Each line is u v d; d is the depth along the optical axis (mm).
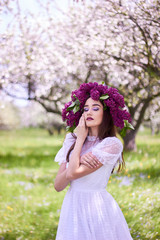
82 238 2174
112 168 2494
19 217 5352
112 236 2209
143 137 20266
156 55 4742
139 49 5086
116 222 2285
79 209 2252
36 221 5164
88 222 2221
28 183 7941
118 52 5898
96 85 2396
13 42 8133
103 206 2277
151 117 9242
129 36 5273
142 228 3963
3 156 12992
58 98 11562
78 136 2301
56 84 10906
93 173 2279
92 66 8117
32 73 8516
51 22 8016
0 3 6992
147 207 4570
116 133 2500
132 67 6250
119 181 6449
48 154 13516
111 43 5656
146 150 10742
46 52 8281
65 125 2848
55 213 5527
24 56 8297
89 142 2436
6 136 29250
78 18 7359
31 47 8328
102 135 2385
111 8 4613
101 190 2342
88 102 2385
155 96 8461
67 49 8102
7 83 9000
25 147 17953
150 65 4855
